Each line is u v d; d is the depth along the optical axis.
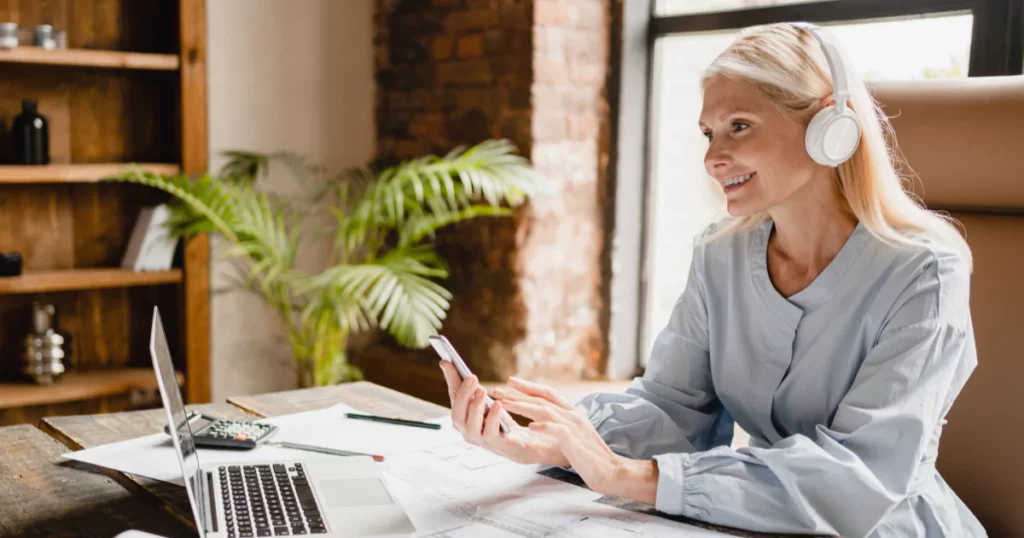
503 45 2.87
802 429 1.26
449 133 3.10
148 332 3.00
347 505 1.05
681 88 2.94
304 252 3.23
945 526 1.14
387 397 1.63
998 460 1.33
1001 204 1.33
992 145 1.33
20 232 2.74
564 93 2.88
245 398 1.62
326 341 2.91
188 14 2.74
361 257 3.36
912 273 1.14
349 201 3.33
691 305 1.39
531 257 2.89
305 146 3.21
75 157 2.78
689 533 1.02
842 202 1.22
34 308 2.69
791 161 1.15
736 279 1.32
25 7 2.67
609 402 1.35
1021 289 1.32
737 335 1.31
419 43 3.19
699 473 1.08
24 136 2.58
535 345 2.95
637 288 3.10
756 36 1.19
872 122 1.18
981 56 2.16
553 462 1.22
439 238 3.17
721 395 1.35
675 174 2.98
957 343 1.12
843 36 2.47
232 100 3.02
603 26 2.95
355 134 3.35
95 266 2.87
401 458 1.25
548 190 2.75
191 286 2.85
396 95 3.30
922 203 1.40
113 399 2.84
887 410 1.08
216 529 0.98
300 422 1.42
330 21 3.23
